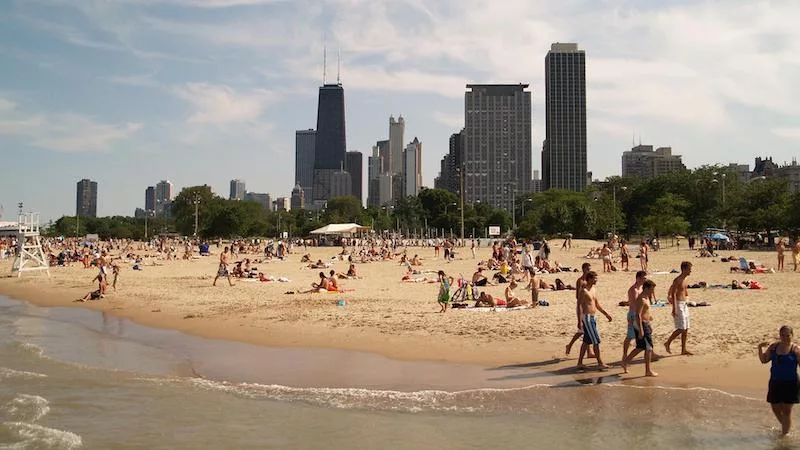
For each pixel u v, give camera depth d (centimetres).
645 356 1216
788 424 885
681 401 1055
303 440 936
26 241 4800
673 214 8581
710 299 2194
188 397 1197
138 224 19775
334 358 1491
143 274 4431
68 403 1178
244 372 1388
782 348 887
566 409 1037
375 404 1109
